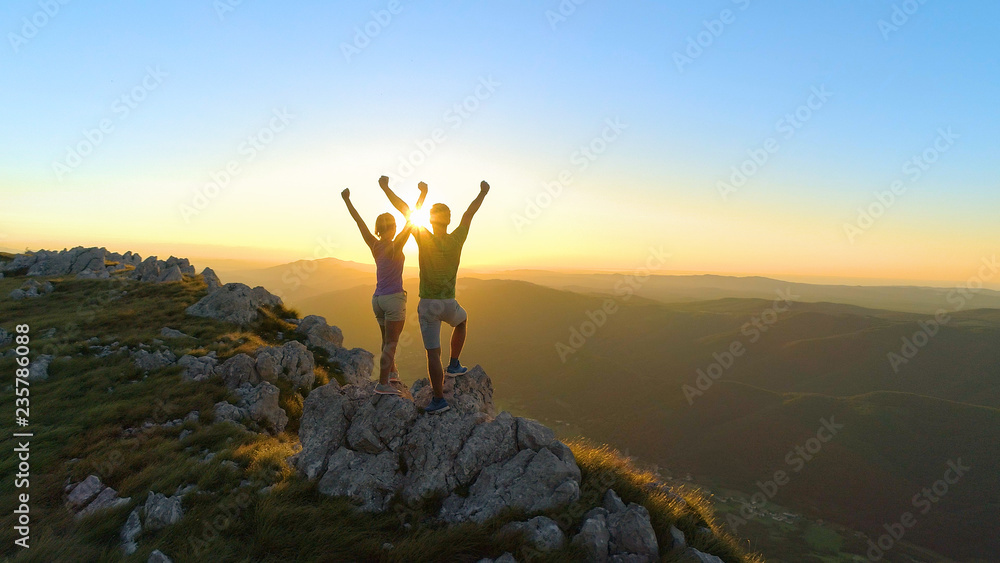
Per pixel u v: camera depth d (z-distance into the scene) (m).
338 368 22.72
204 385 15.48
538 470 6.95
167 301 27.20
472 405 8.10
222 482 7.75
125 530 6.64
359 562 5.70
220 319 24.50
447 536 5.86
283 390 17.02
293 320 28.16
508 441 7.52
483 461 7.23
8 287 33.38
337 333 27.16
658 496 7.28
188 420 12.98
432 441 7.36
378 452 7.39
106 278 35.41
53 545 5.99
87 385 15.09
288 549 5.80
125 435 11.95
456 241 6.91
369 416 7.73
